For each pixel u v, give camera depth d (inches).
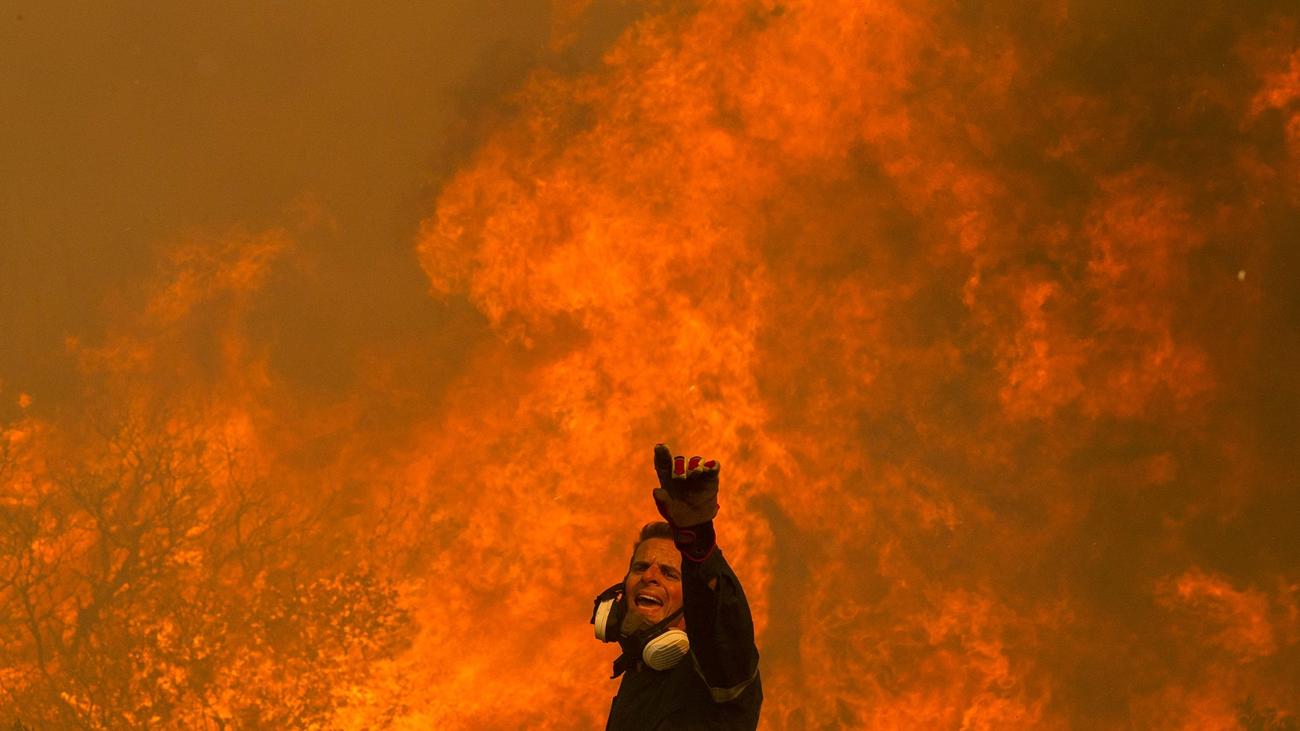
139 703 951.0
